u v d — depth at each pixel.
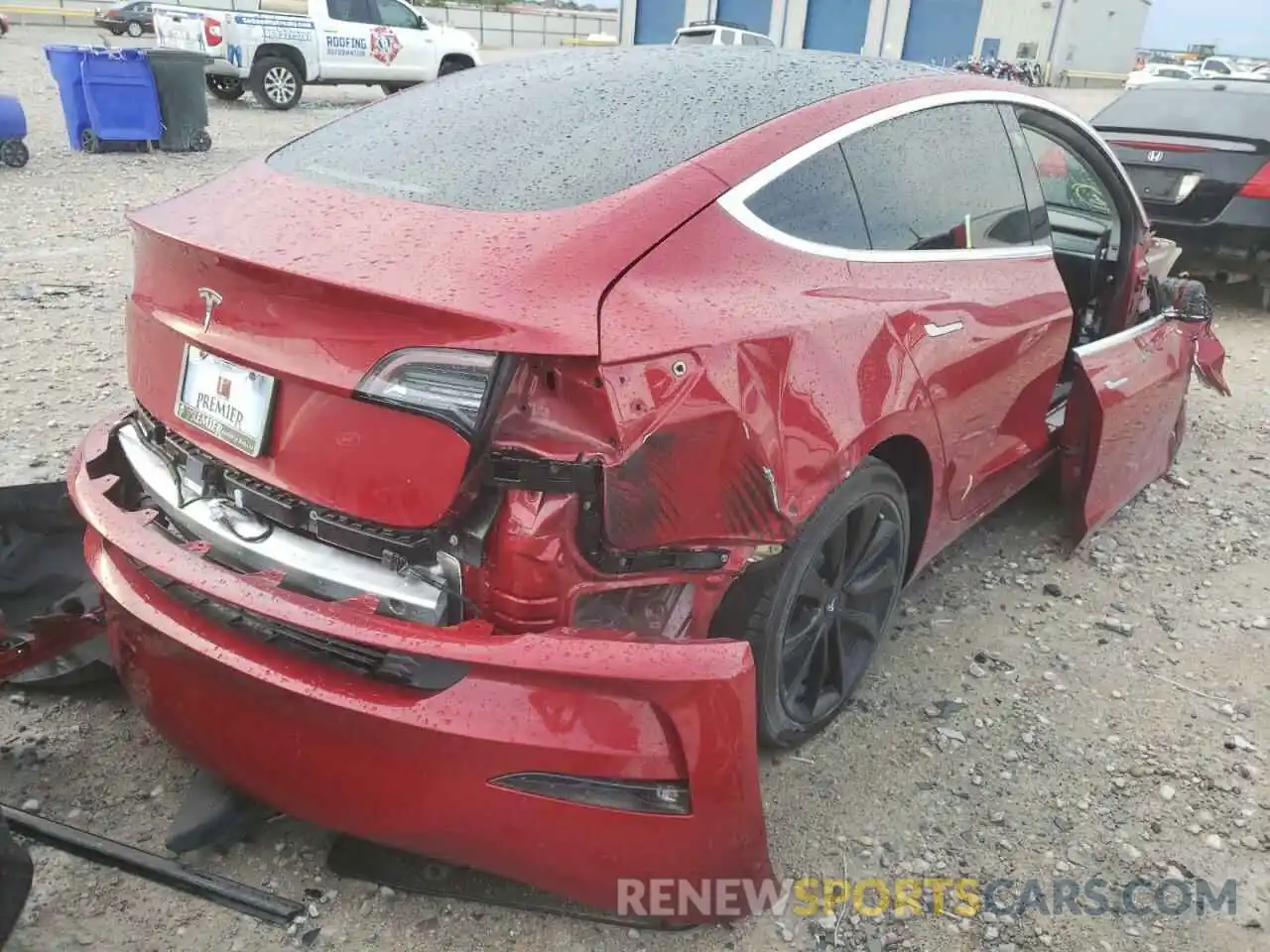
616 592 2.03
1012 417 3.24
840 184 2.53
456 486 1.80
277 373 1.94
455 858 1.97
